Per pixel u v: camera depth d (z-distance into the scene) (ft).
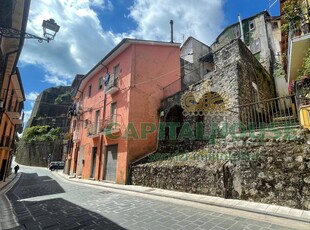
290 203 16.75
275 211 15.71
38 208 20.76
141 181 32.65
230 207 17.63
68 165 76.18
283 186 17.48
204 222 14.53
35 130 155.94
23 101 59.52
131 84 40.19
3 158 54.29
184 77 53.11
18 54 30.22
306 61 20.67
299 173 16.85
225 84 30.12
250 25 60.70
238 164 21.09
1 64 27.12
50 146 138.82
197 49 65.26
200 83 34.76
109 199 24.13
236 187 20.49
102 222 15.43
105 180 41.39
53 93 184.24
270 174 18.51
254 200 18.94
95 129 50.88
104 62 50.49
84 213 18.16
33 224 15.52
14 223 15.92
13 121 57.82
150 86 42.83
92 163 48.75
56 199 25.39
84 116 60.70
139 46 43.57
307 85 19.35
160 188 28.76
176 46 48.55
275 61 50.98
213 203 18.90
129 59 42.50
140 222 15.10
